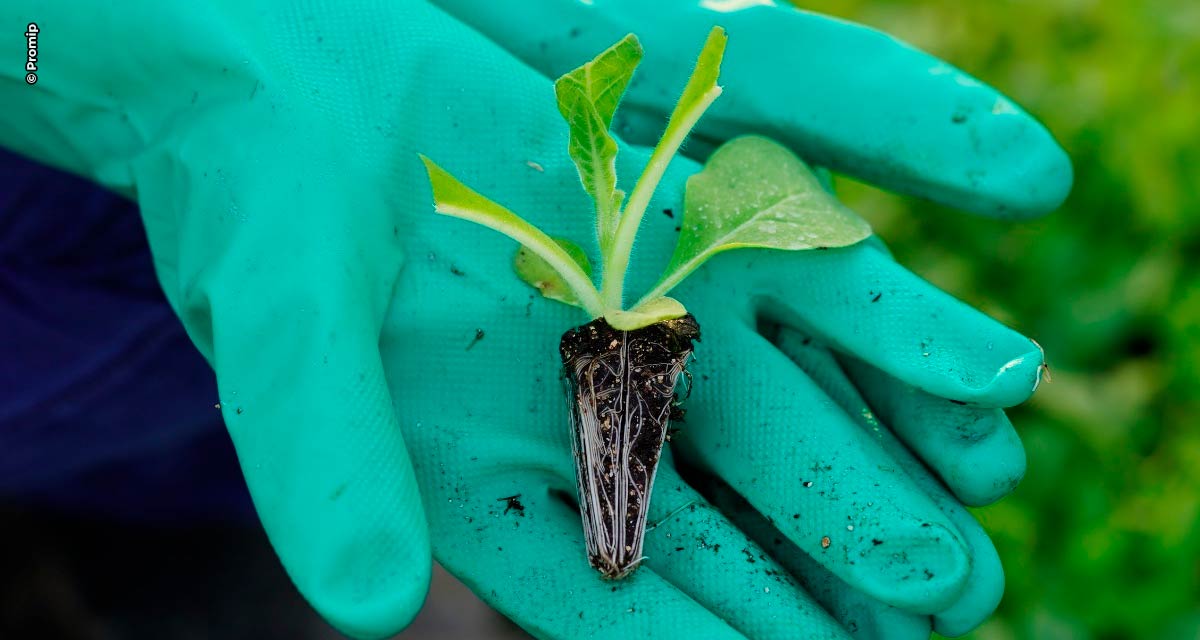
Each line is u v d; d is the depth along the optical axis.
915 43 0.70
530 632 0.52
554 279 0.53
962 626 0.53
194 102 0.53
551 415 0.53
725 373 0.54
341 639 0.69
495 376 0.53
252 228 0.52
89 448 0.64
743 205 0.54
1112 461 0.66
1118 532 0.65
